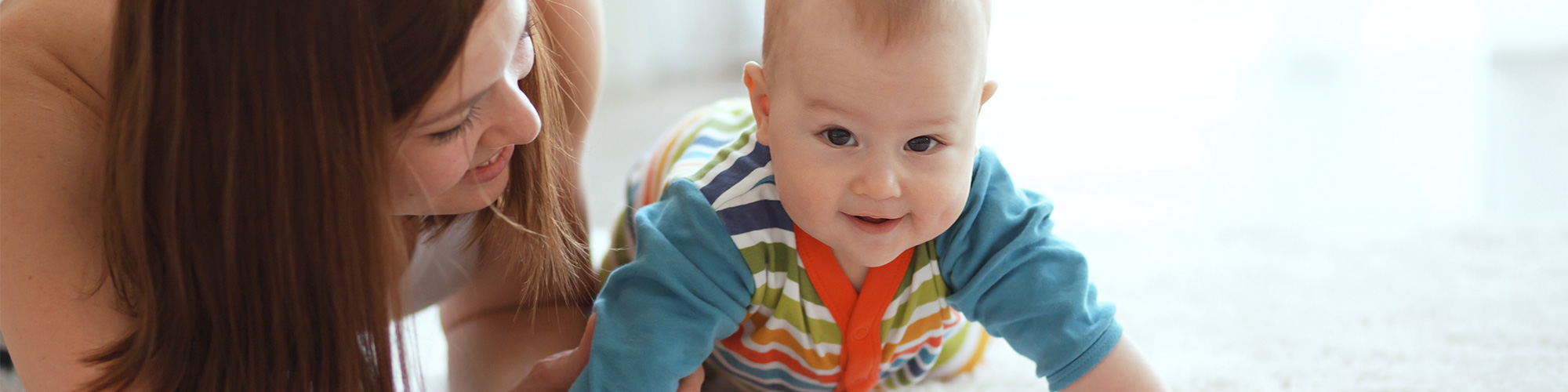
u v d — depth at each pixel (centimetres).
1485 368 91
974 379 90
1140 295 112
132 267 59
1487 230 128
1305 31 257
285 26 53
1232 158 178
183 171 56
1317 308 107
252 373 61
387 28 54
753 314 73
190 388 62
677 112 228
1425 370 91
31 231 59
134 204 57
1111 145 190
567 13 84
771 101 63
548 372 76
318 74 53
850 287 70
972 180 69
